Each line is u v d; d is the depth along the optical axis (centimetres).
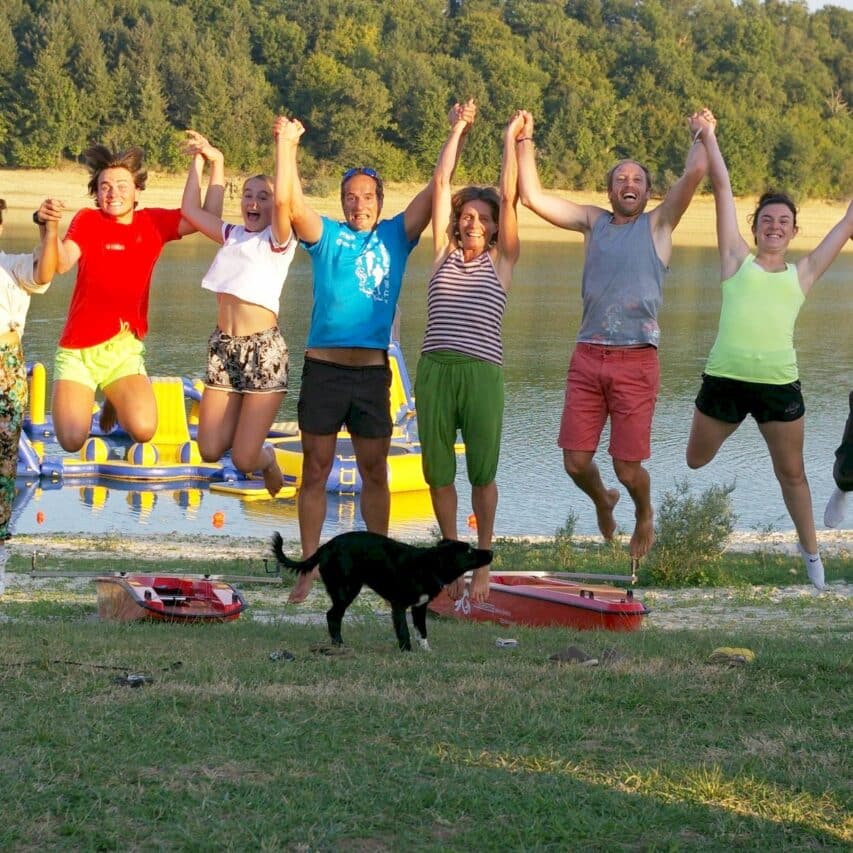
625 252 946
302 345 5038
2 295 911
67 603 1543
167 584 1393
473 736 753
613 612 1375
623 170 944
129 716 760
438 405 966
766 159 12594
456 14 14062
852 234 929
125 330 968
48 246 899
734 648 1009
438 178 966
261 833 611
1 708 765
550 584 1508
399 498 2914
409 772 689
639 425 958
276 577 1809
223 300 993
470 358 955
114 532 2500
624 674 906
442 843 613
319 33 12219
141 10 11775
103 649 970
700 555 1945
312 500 1029
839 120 14025
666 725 787
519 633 1238
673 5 14838
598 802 661
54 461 3012
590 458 984
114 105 10706
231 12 12056
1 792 639
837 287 8888
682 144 12038
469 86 11438
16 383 926
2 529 939
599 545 2300
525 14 13638
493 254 971
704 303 7281
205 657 952
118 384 973
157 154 10550
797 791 681
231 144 10856
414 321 5941
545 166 11512
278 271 984
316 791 661
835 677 904
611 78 12875
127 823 616
